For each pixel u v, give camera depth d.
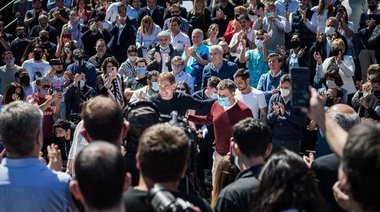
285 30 12.27
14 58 12.40
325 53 11.27
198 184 3.88
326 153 6.82
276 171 2.99
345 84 10.47
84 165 2.83
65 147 8.30
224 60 10.23
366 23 11.94
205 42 12.09
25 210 3.59
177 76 10.30
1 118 3.56
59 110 9.55
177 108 6.95
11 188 3.58
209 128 8.12
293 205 2.92
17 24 15.82
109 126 3.57
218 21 13.13
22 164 3.61
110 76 9.77
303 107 3.02
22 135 3.55
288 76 8.13
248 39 11.97
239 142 3.95
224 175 4.98
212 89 8.02
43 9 16.98
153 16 13.82
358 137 2.40
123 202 2.92
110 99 3.70
